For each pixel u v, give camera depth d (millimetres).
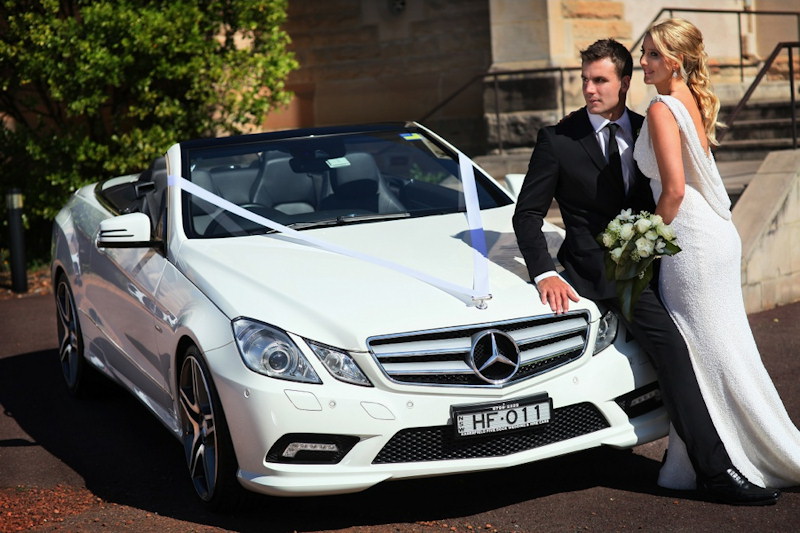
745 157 11445
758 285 7465
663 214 4125
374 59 15219
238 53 11734
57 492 4836
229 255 4609
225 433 4133
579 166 4320
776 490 4156
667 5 14164
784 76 14930
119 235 4969
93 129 11969
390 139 5789
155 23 10992
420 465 3965
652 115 4113
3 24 11523
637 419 4293
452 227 4969
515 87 13211
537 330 4109
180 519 4363
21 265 10430
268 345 3959
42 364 7445
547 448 4094
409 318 3996
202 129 11781
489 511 4234
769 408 4238
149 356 5000
